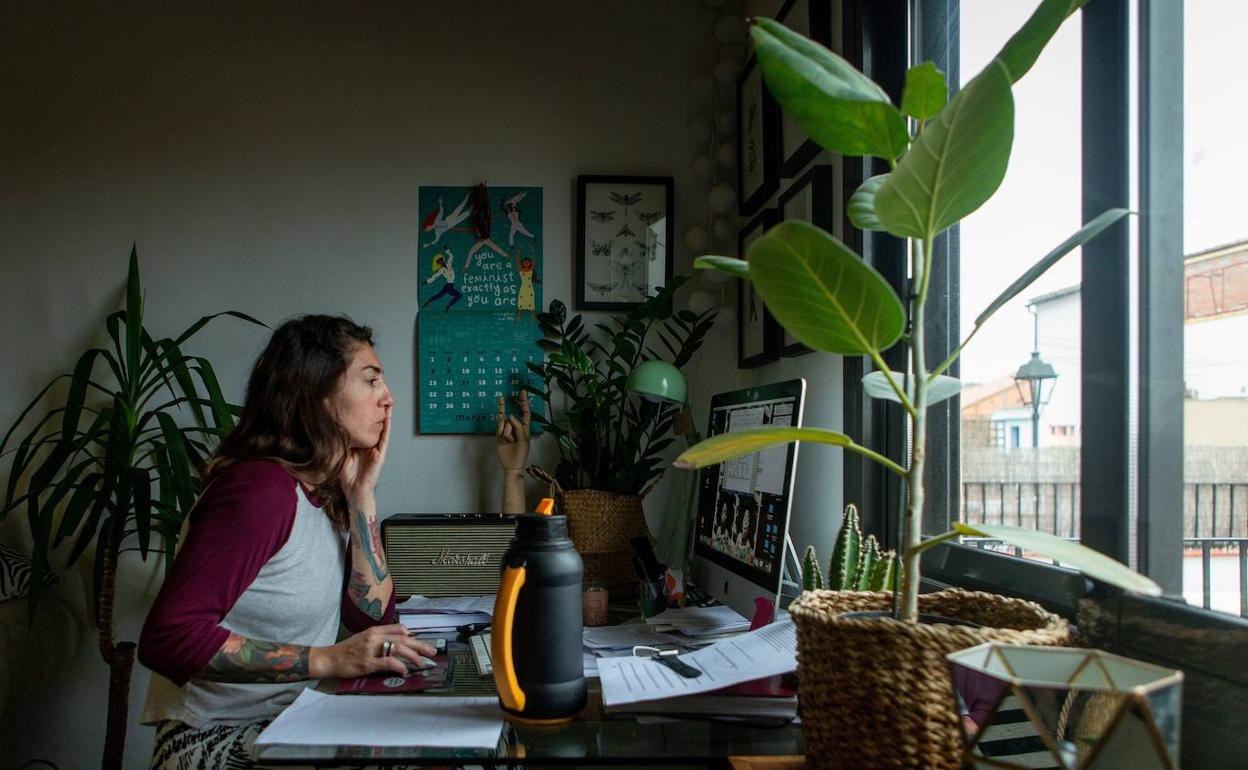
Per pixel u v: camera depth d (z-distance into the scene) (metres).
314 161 2.55
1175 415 0.93
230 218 2.53
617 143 2.58
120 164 2.53
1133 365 0.97
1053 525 1.15
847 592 0.93
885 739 0.74
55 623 2.37
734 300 2.53
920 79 0.82
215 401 2.18
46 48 2.52
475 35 2.57
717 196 2.42
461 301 2.54
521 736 0.98
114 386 2.51
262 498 1.33
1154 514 0.94
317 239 2.54
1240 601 0.83
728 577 1.47
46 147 2.52
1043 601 1.09
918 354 0.79
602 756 0.93
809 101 0.76
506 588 1.01
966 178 0.73
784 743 0.97
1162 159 0.94
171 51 2.54
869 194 0.86
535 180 2.57
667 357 2.53
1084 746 0.59
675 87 2.58
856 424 1.63
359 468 1.60
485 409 2.52
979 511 1.35
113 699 2.12
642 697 0.99
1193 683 0.81
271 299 2.53
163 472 2.13
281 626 1.39
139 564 2.47
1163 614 0.86
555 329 2.49
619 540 2.06
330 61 2.56
